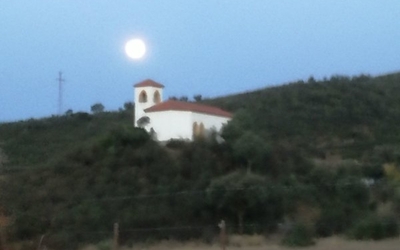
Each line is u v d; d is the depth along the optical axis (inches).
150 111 2723.9
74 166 2322.8
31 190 2140.7
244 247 1664.6
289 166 2315.5
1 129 3710.6
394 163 2412.6
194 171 2233.0
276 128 3230.8
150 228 1919.3
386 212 1865.2
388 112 3535.9
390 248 1509.6
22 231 1861.5
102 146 2413.9
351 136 3171.8
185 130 2652.6
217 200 1959.9
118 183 2182.6
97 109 4114.2
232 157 2322.8
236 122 2748.5
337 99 3659.0
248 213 1930.4
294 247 1646.2
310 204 1983.3
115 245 1525.6
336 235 1792.6
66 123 3794.3
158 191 2100.1
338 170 2252.7
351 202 1991.9
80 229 1914.4
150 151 2348.7
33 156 2952.8
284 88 3924.7
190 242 1820.9
